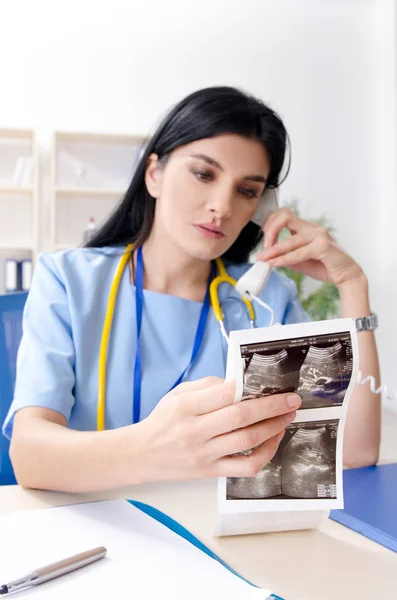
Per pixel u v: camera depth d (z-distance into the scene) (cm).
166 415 63
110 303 108
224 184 100
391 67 444
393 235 450
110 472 69
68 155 423
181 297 115
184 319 112
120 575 55
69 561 56
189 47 436
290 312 126
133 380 105
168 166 105
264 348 59
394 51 440
